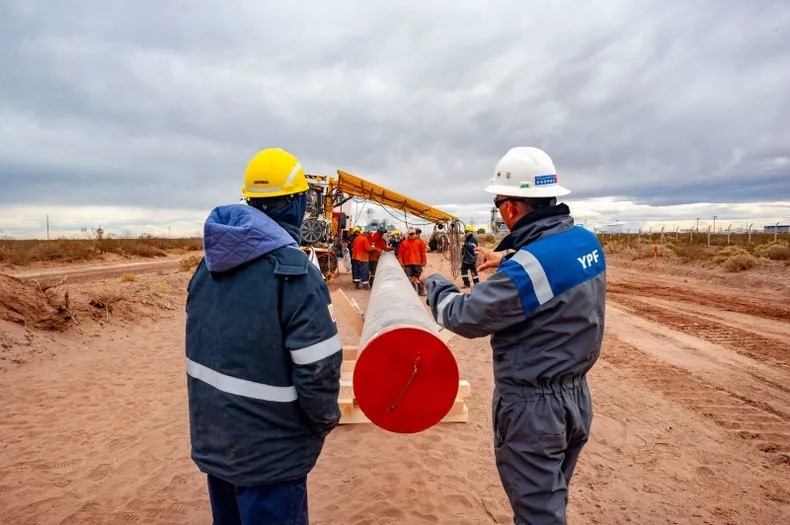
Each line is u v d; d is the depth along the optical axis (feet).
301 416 7.02
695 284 62.28
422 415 8.09
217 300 6.93
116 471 13.71
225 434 6.77
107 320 30.78
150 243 138.31
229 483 7.40
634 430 17.06
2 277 26.73
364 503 12.26
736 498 12.89
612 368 24.54
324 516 11.68
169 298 40.75
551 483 7.32
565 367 7.30
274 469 6.81
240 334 6.71
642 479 13.80
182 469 13.88
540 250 7.25
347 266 73.77
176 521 11.51
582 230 7.88
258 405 6.72
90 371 22.39
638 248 108.68
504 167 8.23
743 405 19.45
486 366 25.21
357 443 15.74
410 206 62.13
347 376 17.57
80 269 76.02
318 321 6.70
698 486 13.46
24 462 14.03
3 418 16.98
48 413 17.58
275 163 7.72
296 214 8.02
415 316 9.55
